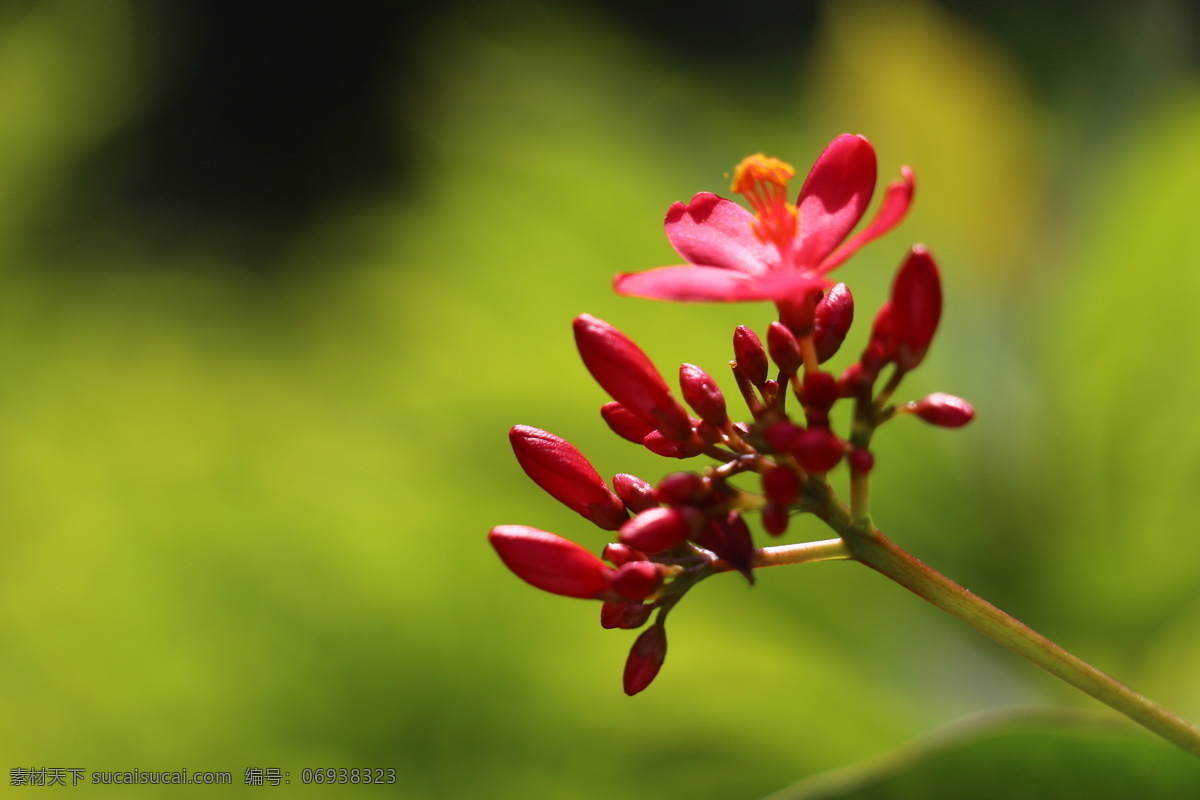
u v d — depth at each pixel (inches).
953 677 27.1
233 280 67.6
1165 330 31.0
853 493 17.6
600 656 27.7
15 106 49.6
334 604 29.3
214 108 90.6
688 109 43.2
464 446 33.7
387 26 90.3
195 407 40.4
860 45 38.4
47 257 50.6
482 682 27.7
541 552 17.8
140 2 77.7
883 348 17.7
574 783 26.2
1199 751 17.4
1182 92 37.3
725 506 17.7
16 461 38.0
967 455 30.6
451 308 38.6
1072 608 28.3
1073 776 18.3
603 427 32.8
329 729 28.0
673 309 34.6
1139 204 34.2
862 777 18.5
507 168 40.9
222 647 29.3
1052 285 34.6
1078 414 31.1
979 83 37.2
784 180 17.7
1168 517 28.4
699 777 25.6
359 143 88.7
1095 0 43.0
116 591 31.2
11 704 29.5
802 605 28.0
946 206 36.0
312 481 33.6
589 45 45.0
